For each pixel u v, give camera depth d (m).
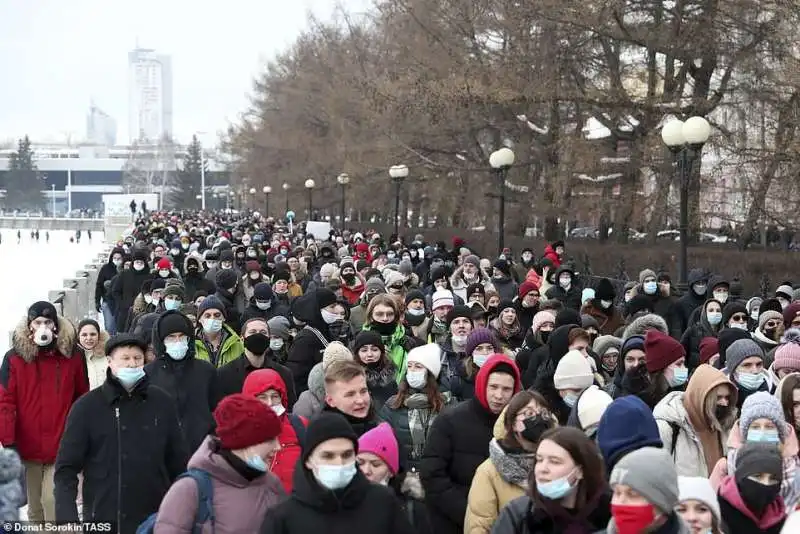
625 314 15.12
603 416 5.28
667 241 30.38
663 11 26.44
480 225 42.84
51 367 8.02
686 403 6.51
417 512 6.23
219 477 5.09
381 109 33.84
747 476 5.13
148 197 96.75
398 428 7.11
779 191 22.56
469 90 27.89
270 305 12.82
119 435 6.34
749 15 24.67
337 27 56.38
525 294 13.38
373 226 56.94
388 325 9.49
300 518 4.66
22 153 172.62
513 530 4.77
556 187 29.16
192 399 7.75
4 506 4.71
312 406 7.42
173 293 11.66
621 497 4.33
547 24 26.94
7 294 34.94
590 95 26.66
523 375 9.55
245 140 80.94
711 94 27.59
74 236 97.00
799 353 8.13
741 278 20.44
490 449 5.66
